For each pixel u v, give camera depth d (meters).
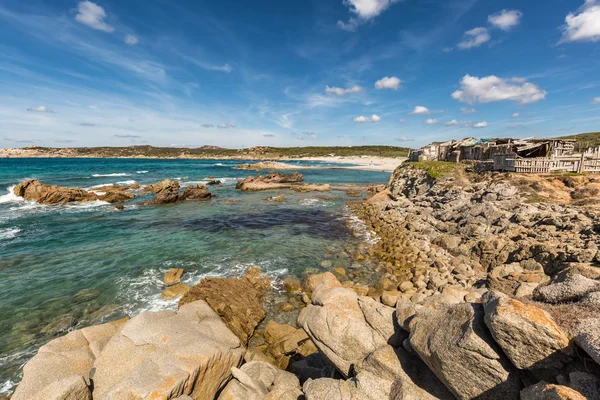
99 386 6.52
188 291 12.66
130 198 39.91
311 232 24.27
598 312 4.63
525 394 4.21
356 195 46.19
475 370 4.84
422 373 5.90
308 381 6.85
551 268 11.71
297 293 13.91
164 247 20.02
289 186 54.59
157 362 6.36
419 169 39.91
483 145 40.03
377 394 5.93
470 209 22.20
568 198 20.73
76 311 12.25
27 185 37.31
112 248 19.70
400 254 18.16
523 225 17.45
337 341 7.24
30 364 6.88
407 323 6.58
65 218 28.11
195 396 6.45
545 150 34.88
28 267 16.45
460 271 14.68
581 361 4.15
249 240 21.88
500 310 4.60
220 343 7.66
